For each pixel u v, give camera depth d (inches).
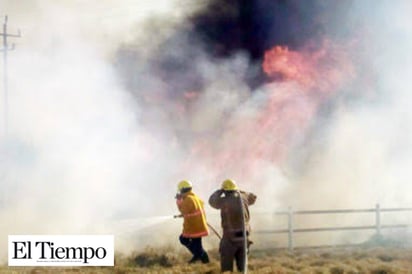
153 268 542.3
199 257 556.4
